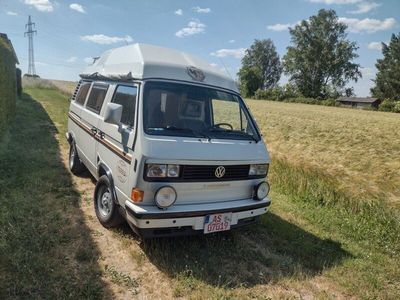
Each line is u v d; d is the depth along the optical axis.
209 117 4.59
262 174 4.57
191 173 3.89
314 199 6.76
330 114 31.64
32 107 18.05
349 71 75.81
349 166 8.73
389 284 4.14
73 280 3.47
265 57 105.62
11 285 3.25
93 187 6.34
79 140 6.54
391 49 74.88
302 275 4.09
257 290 3.73
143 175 3.69
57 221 4.72
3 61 9.77
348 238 5.35
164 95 4.23
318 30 75.19
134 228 3.79
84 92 6.77
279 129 16.17
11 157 7.56
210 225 4.03
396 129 18.70
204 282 3.73
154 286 3.59
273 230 5.25
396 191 6.72
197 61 5.01
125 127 4.20
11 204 5.04
